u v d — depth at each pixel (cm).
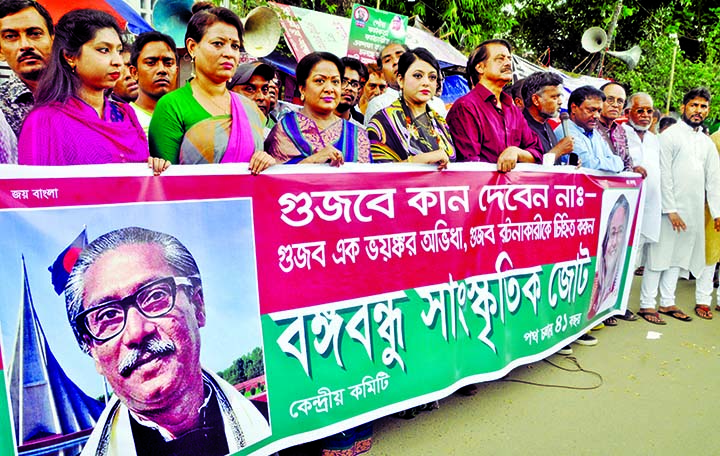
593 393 384
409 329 311
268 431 258
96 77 262
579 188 429
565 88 900
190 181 236
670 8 1508
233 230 248
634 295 655
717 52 1436
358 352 289
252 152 305
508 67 379
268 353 258
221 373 244
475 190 346
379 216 297
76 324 210
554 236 407
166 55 376
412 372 311
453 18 953
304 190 269
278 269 262
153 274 227
